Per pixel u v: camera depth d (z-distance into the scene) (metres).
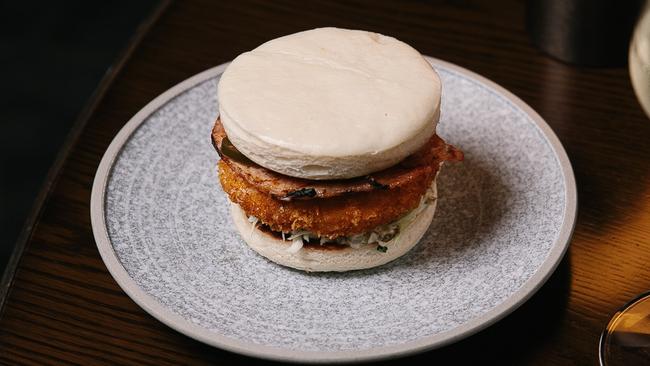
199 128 0.62
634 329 0.50
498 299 0.52
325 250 0.54
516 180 0.58
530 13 0.67
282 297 0.53
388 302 0.53
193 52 0.68
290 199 0.51
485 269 0.54
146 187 0.58
